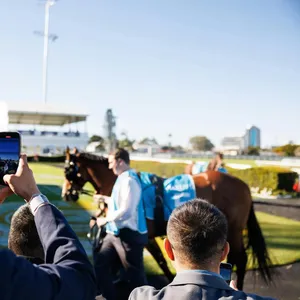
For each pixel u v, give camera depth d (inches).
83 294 36.9
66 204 360.2
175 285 46.9
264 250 174.4
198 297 44.6
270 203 425.1
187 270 47.3
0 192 44.8
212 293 45.2
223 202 165.0
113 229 132.8
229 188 167.5
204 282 45.8
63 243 39.8
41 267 36.6
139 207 135.0
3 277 32.7
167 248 52.7
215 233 47.6
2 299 32.5
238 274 166.9
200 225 47.7
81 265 38.3
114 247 135.0
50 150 1444.4
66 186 178.9
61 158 1046.4
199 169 257.4
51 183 529.7
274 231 284.7
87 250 215.8
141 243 133.3
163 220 153.5
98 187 175.0
